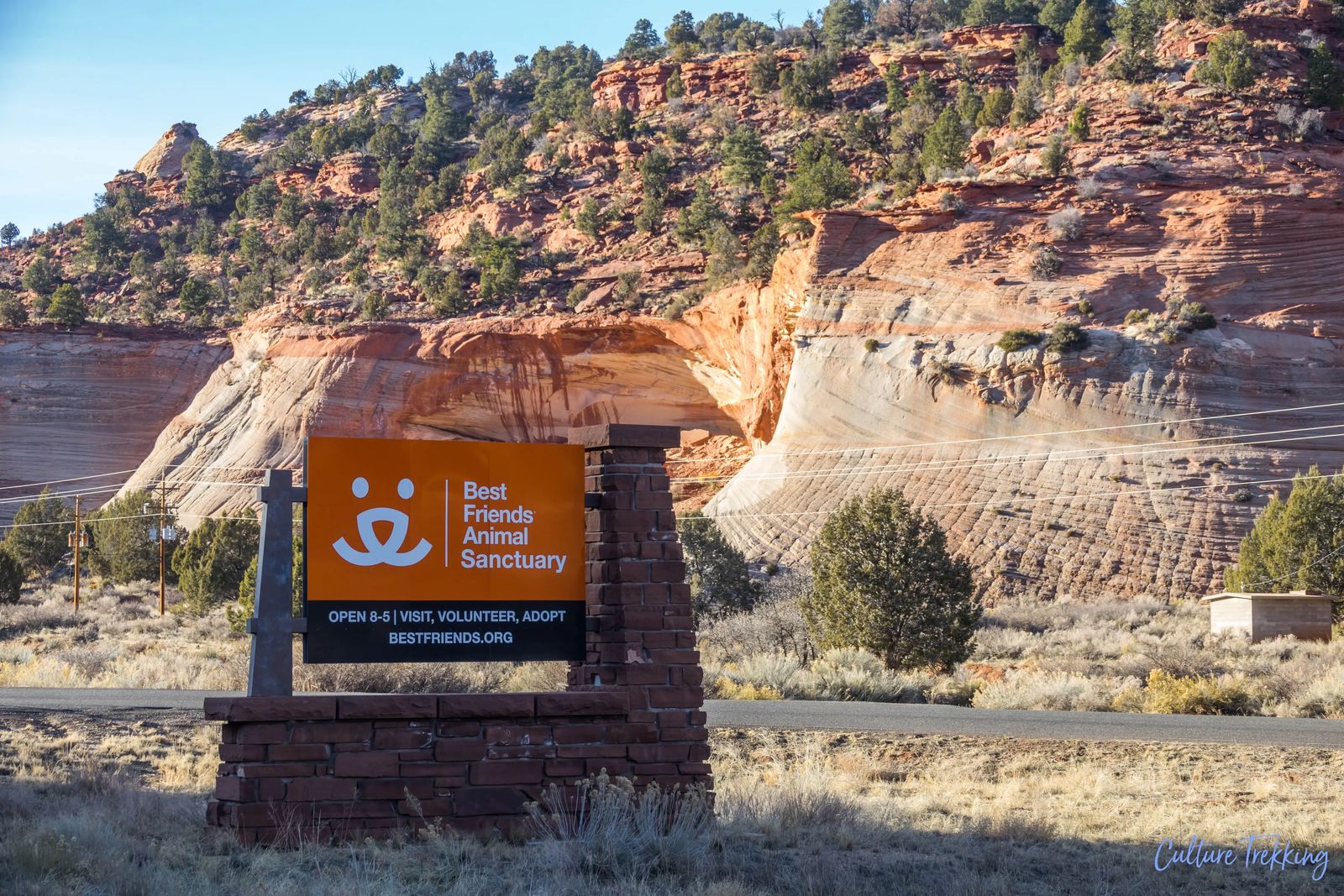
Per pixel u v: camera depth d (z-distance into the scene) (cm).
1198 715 2239
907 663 3575
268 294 16938
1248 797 1382
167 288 18688
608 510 1169
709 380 11838
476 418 12175
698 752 1142
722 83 19900
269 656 1075
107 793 1249
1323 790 1410
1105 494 7644
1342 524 5109
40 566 8700
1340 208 9262
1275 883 1003
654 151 17038
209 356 14512
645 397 12044
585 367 11981
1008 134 12862
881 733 1847
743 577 5344
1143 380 8300
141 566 8069
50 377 14088
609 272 14775
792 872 995
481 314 14675
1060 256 9500
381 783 1050
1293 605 4612
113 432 14062
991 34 18875
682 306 11725
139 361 14350
